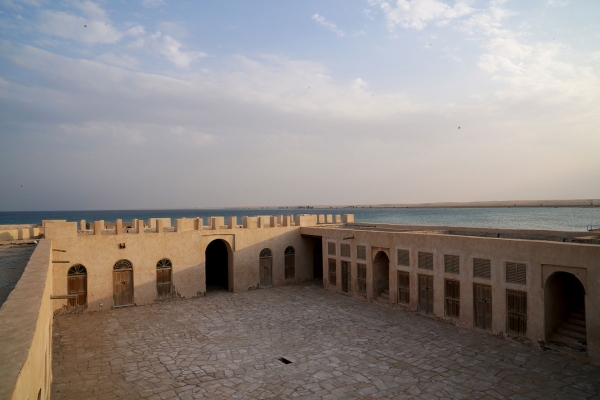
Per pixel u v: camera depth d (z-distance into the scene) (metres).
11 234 21.47
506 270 15.39
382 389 11.70
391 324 17.88
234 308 21.22
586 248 12.96
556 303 14.72
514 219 106.00
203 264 24.12
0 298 9.08
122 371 13.22
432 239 18.38
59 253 20.06
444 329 16.98
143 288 22.09
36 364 5.41
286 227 27.52
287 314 19.89
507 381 11.96
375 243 21.55
